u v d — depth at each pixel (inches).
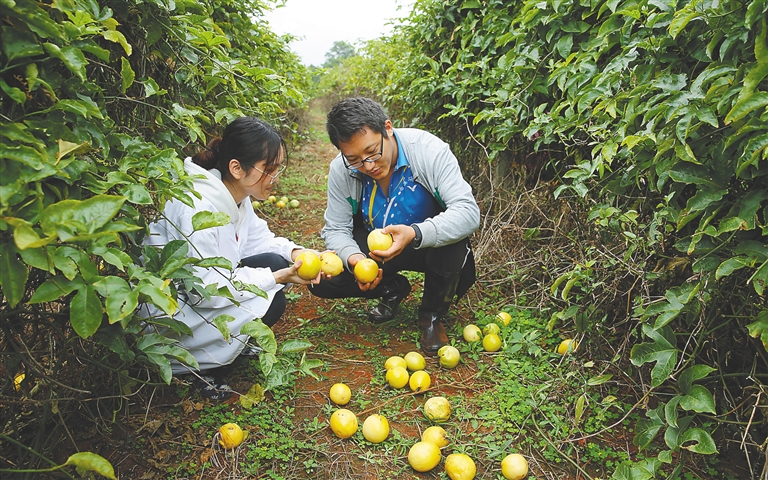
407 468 80.1
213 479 76.3
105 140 59.1
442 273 106.8
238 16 144.9
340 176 109.3
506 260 139.2
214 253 89.2
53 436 69.4
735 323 75.9
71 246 45.9
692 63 79.7
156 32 78.3
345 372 105.0
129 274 51.2
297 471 78.5
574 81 102.8
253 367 102.5
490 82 142.6
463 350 111.7
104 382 83.0
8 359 62.8
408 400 96.5
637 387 88.6
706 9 64.9
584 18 109.5
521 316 121.2
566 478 77.2
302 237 189.0
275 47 201.0
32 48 45.4
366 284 100.9
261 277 93.5
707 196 65.2
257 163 89.5
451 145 187.2
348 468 79.4
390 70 304.3
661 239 82.2
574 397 89.9
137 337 68.5
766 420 70.9
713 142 67.2
